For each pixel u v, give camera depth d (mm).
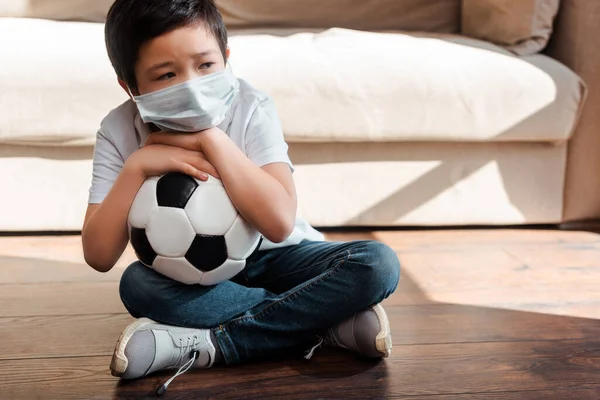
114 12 1166
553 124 2115
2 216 2027
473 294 1694
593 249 2057
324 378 1275
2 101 1924
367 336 1299
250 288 1332
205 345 1284
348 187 2125
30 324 1478
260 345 1313
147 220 1171
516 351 1396
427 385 1257
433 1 2615
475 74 2068
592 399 1224
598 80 2172
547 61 2152
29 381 1251
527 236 2178
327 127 2021
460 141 2127
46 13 2410
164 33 1116
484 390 1244
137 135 1312
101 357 1345
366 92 2018
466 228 2256
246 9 2529
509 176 2189
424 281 1775
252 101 1310
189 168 1170
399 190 2146
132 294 1280
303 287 1291
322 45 2098
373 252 1280
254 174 1187
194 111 1153
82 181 2041
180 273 1199
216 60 1166
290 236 1390
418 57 2066
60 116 1947
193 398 1201
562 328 1511
